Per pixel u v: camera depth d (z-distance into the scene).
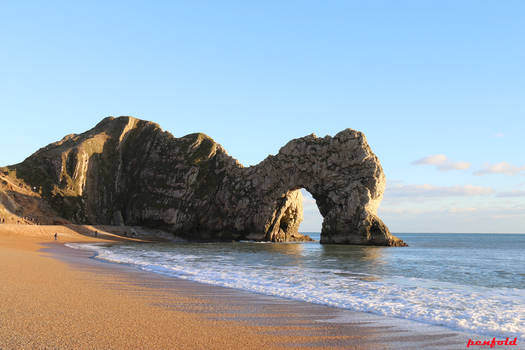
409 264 35.59
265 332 9.53
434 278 24.81
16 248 40.12
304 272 26.64
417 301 15.41
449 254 53.78
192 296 14.78
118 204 110.94
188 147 112.00
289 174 99.12
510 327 11.16
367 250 63.72
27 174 97.81
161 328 9.27
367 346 8.71
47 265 23.11
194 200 106.12
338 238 89.25
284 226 108.12
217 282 19.80
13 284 14.57
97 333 8.44
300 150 97.94
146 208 105.75
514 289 20.05
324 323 10.97
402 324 11.22
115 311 10.90
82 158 105.00
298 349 8.23
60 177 99.75
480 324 11.46
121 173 115.50
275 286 18.97
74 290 14.25
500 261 40.47
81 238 77.69
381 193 90.75
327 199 93.81
